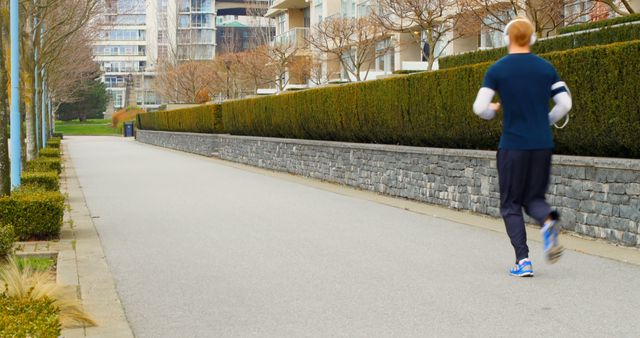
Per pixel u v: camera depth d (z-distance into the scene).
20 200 9.70
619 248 8.90
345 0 44.34
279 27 65.00
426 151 13.97
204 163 28.97
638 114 9.03
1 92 9.61
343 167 18.25
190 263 8.18
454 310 5.95
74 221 11.79
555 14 20.75
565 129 10.41
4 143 9.80
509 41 7.07
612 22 15.00
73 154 37.38
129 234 10.38
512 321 5.60
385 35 33.84
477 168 12.38
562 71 10.30
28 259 8.43
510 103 6.94
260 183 19.08
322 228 10.82
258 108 26.38
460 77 13.01
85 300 6.45
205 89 67.06
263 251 8.87
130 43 139.38
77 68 57.28
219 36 119.31
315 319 5.75
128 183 19.22
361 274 7.46
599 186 9.48
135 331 5.53
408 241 9.55
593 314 5.76
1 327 3.93
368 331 5.39
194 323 5.73
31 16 21.42
